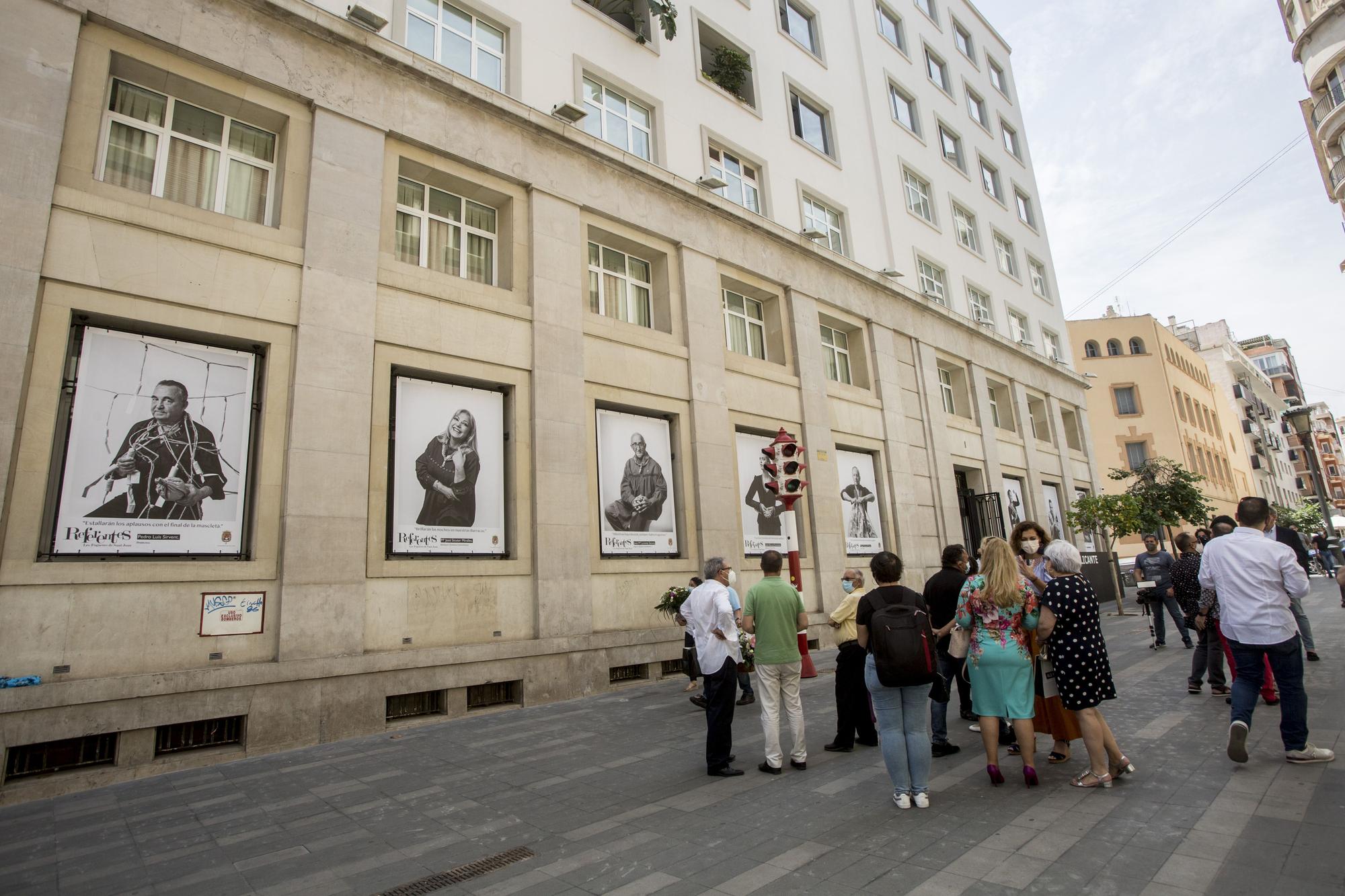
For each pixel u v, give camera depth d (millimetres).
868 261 20609
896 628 4961
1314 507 51062
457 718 9617
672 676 12383
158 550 8023
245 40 9531
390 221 10680
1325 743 5754
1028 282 29078
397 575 9648
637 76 15195
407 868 4371
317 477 9023
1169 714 7207
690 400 14141
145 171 9023
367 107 10523
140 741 7363
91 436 7793
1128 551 37375
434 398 10648
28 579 7121
